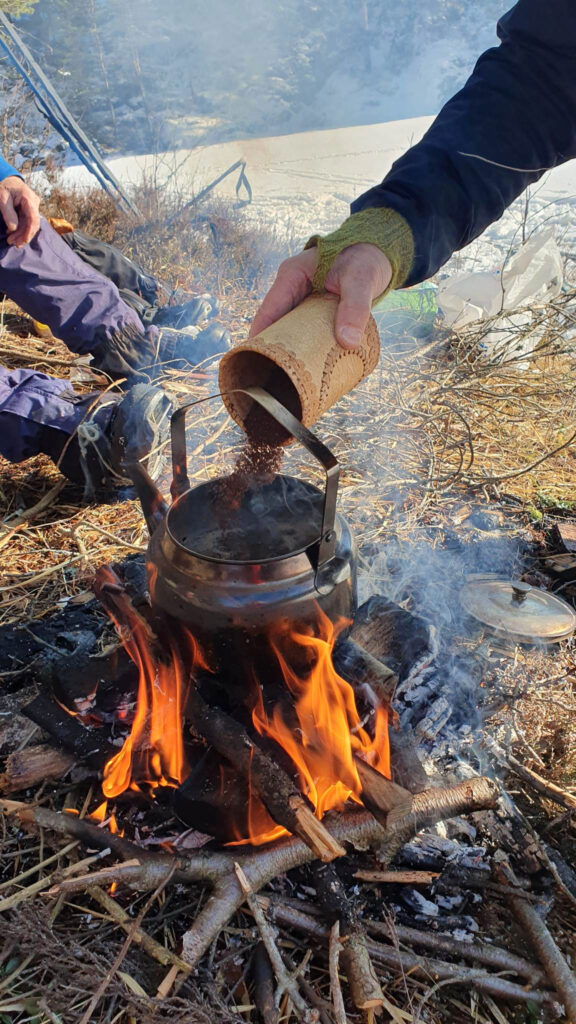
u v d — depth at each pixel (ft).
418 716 2.25
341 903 1.75
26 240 3.47
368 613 2.40
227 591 1.75
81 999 1.66
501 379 4.63
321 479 3.67
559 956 1.72
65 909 1.86
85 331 3.91
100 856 1.86
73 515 3.41
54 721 2.09
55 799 2.09
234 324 5.39
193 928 1.69
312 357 1.68
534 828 2.08
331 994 1.63
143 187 7.88
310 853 1.81
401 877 1.85
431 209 1.94
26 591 2.91
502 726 2.34
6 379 3.33
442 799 1.91
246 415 1.86
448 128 2.07
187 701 1.90
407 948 1.76
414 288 5.00
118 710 2.14
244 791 1.82
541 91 2.07
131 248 6.61
